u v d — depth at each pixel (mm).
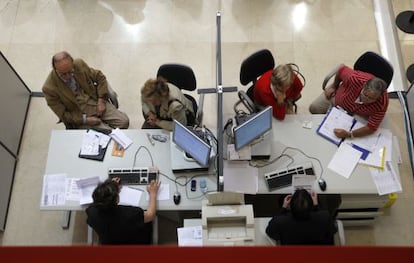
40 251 1475
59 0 4953
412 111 3994
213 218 2592
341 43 4574
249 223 2574
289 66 3129
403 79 4320
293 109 3834
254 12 4820
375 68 3404
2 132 3699
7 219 3682
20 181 3869
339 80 3469
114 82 4387
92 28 4746
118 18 4816
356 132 3170
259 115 2746
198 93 4152
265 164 3070
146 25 4758
